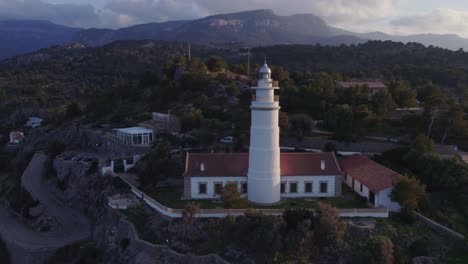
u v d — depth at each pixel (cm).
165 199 5791
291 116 8644
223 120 9300
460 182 5647
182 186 6475
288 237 4384
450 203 5619
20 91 19962
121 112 11700
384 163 6769
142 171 6500
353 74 15600
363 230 4697
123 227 5359
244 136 7769
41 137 12438
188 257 4512
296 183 5791
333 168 5881
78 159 8712
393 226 4862
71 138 11162
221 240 4684
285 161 5956
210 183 5753
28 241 6531
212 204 5509
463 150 7712
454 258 4438
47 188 8538
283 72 12225
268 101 5231
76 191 7556
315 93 9531
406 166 6556
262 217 4538
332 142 7762
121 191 6328
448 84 14125
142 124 10062
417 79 14625
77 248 5950
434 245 4581
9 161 11762
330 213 4547
